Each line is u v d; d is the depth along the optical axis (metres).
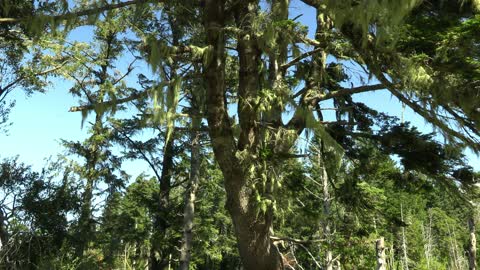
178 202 20.62
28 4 8.70
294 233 23.09
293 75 10.43
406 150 9.28
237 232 7.62
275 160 7.32
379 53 6.62
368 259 18.88
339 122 9.84
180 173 19.59
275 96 7.21
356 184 11.44
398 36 5.66
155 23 13.91
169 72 8.23
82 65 19.12
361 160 11.04
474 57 5.86
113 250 20.78
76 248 18.25
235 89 13.79
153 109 6.87
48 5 8.58
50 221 17.06
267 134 7.82
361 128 10.58
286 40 7.22
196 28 9.95
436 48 6.16
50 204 17.17
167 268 19.94
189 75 7.55
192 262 26.34
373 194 14.35
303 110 7.18
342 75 11.02
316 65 9.84
